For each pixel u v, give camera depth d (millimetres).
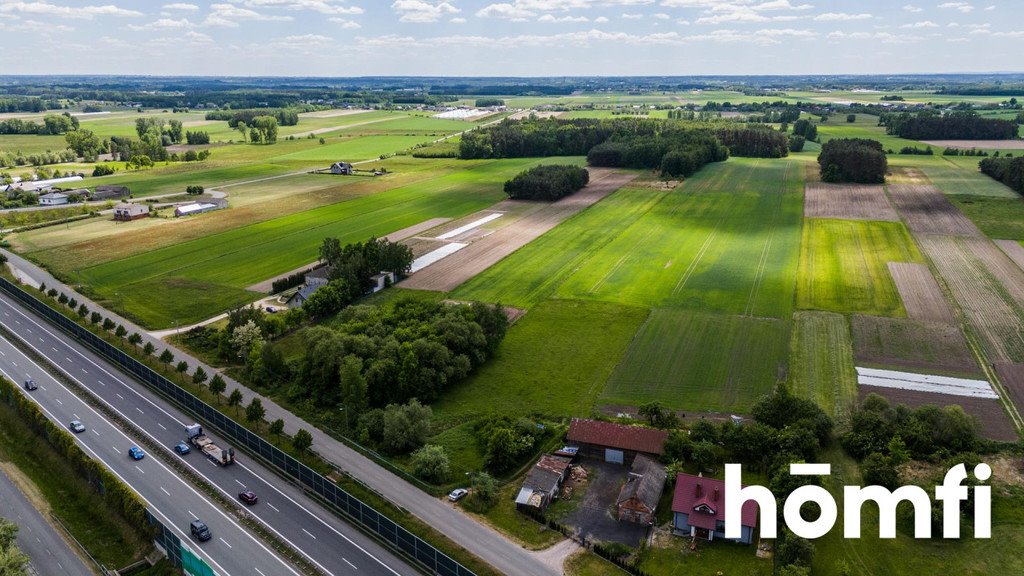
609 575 64438
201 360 111562
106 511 74438
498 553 67125
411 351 95375
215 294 140375
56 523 73312
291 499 76625
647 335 117250
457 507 74562
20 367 110188
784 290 137625
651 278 146625
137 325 125438
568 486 78562
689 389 98812
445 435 88375
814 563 65312
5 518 72312
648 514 71500
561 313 127250
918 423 83688
